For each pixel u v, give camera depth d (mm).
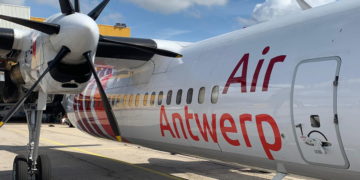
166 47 7156
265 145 4320
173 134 6148
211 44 5934
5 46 6301
